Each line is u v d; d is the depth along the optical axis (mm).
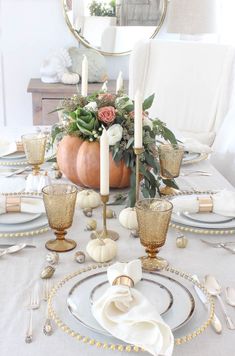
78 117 1474
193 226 1266
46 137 1631
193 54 2666
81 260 1105
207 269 1094
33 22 3576
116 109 1479
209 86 2666
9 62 3643
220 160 2291
